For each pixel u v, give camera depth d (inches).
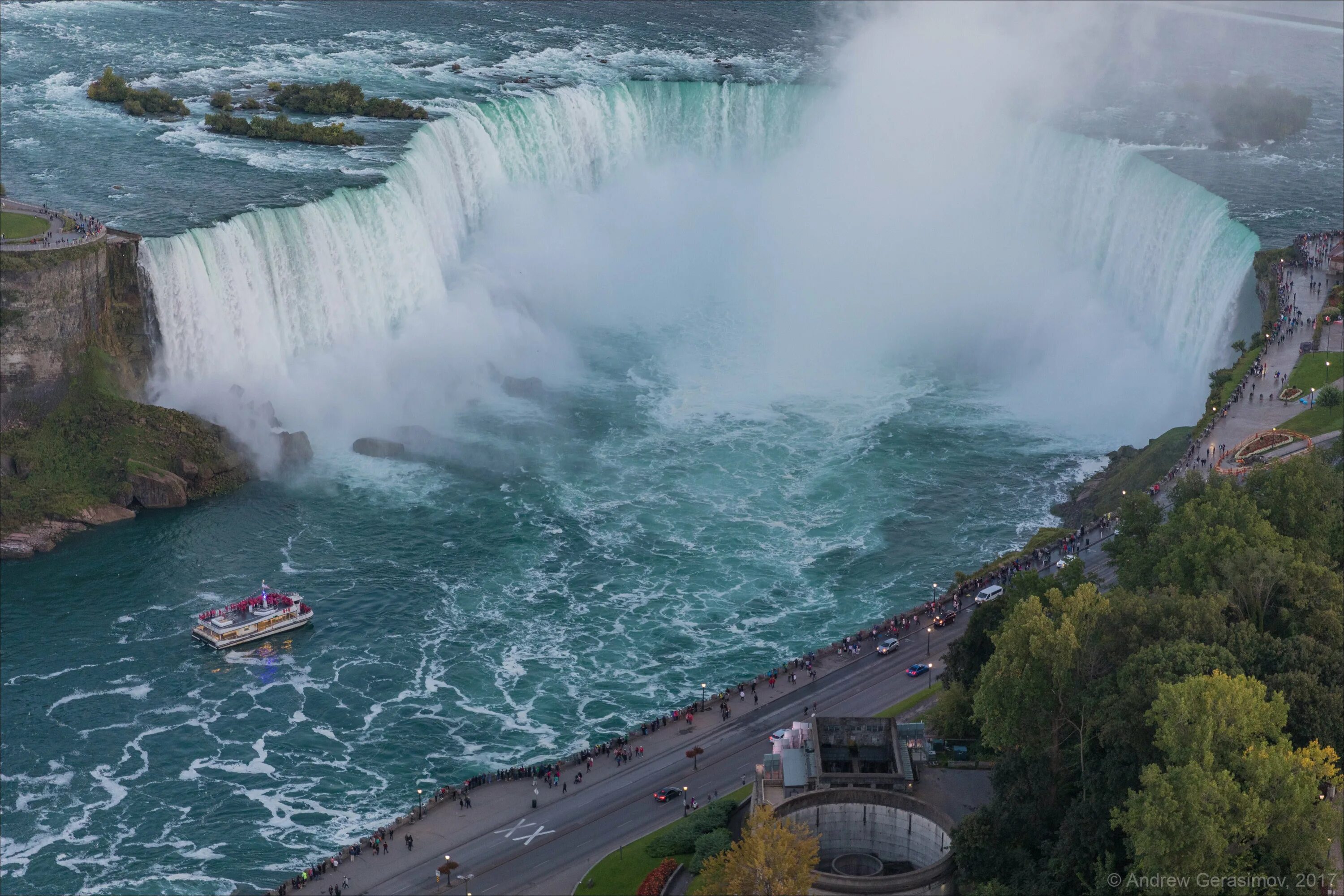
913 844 5575.8
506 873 5836.6
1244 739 4756.4
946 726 6171.3
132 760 6638.8
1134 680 5108.3
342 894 5767.7
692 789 6323.8
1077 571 6486.2
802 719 6801.2
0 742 6712.6
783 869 4899.1
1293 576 5880.9
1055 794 5339.6
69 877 5944.9
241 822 6269.7
